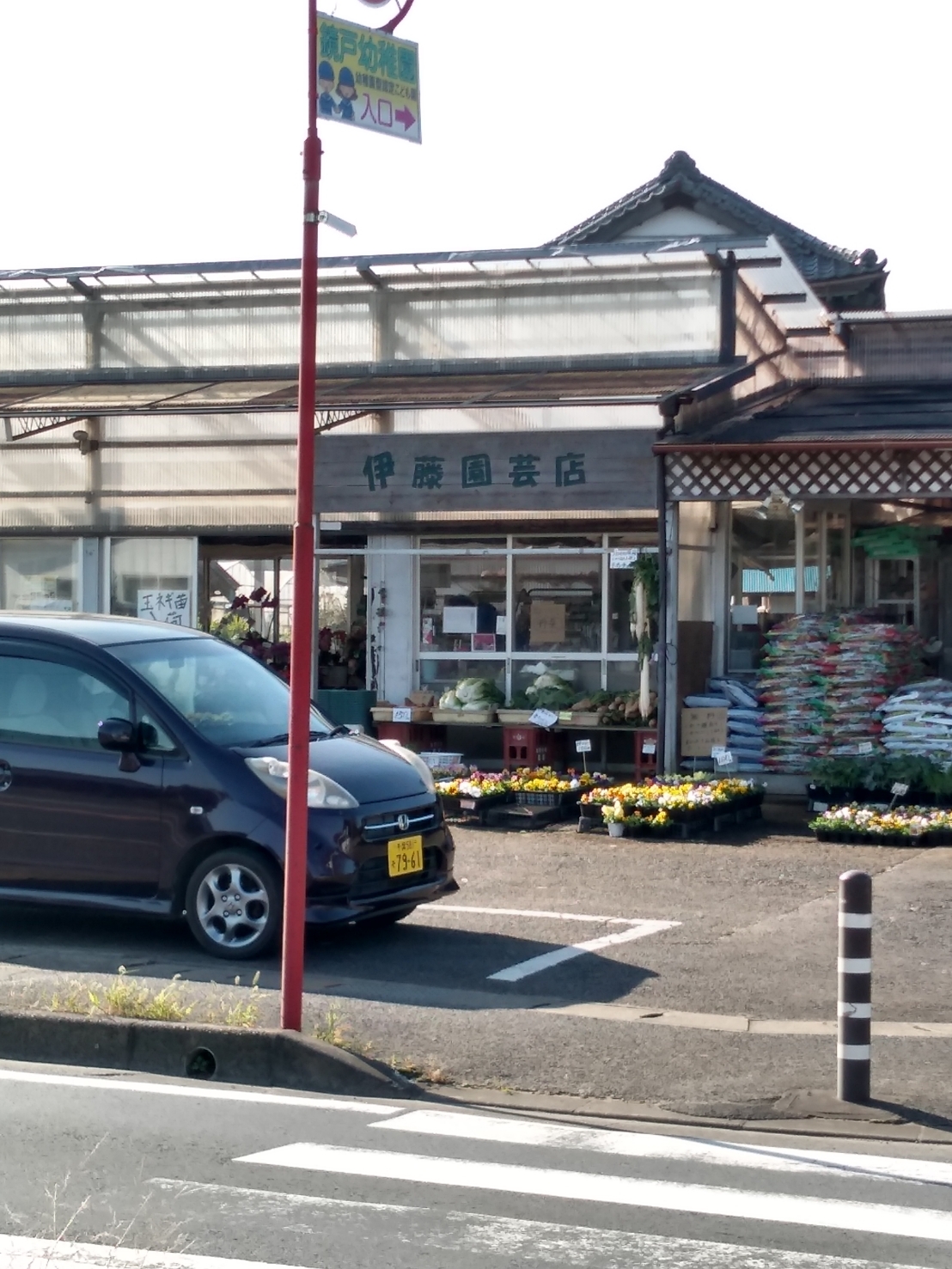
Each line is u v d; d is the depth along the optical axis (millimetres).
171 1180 5801
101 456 19234
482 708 16969
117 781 9695
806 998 8688
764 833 14281
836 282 22688
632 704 16516
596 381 16875
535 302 16984
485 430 17281
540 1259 5082
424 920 10773
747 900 11391
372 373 17219
